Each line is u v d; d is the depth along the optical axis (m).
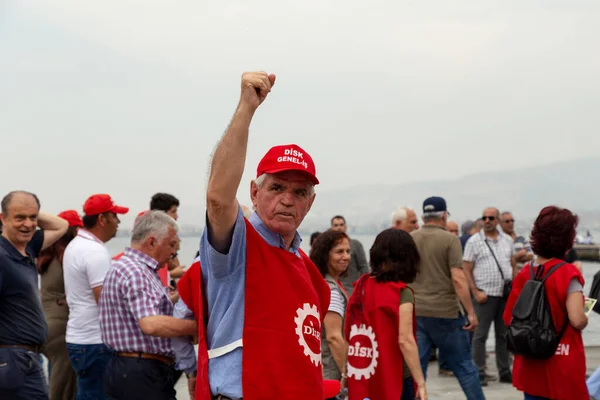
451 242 7.18
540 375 4.88
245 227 2.84
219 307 2.90
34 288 5.02
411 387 4.95
